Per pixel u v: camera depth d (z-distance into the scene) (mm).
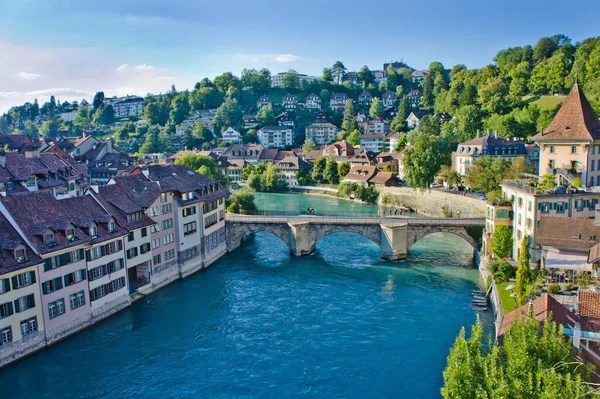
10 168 79250
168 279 79625
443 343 56844
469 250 97375
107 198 72625
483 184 114375
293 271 85438
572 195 72812
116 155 172000
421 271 84125
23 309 54000
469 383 30578
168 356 55344
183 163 131000
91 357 55000
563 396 25938
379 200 154875
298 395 47438
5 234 55125
